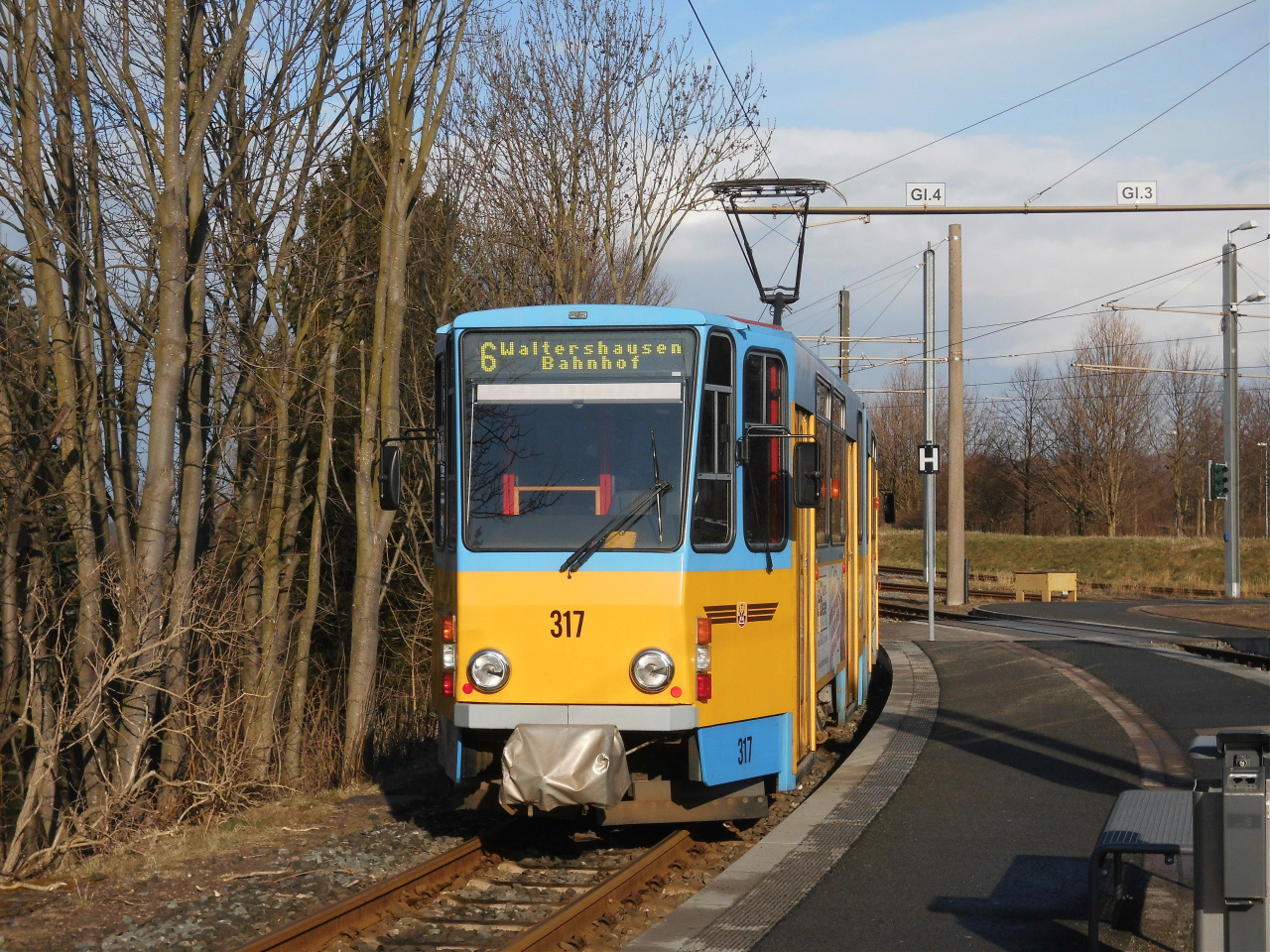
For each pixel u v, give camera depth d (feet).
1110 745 36.37
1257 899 16.33
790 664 29.09
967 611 100.53
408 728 59.47
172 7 36.22
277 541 47.55
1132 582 146.10
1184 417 218.38
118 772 34.94
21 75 37.19
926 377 102.94
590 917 21.97
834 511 37.60
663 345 26.86
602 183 63.41
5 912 24.09
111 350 40.68
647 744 26.40
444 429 27.81
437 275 63.98
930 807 29.19
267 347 47.14
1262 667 55.52
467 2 43.75
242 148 42.29
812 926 20.58
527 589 25.94
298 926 20.58
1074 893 22.43
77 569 37.68
